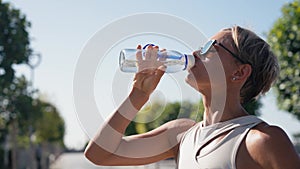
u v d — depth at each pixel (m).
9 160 29.67
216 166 2.12
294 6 8.17
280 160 2.01
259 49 2.33
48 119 35.25
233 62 2.31
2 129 22.25
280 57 8.27
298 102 8.22
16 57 15.14
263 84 2.38
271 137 2.05
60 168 36.62
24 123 22.22
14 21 15.19
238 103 2.31
